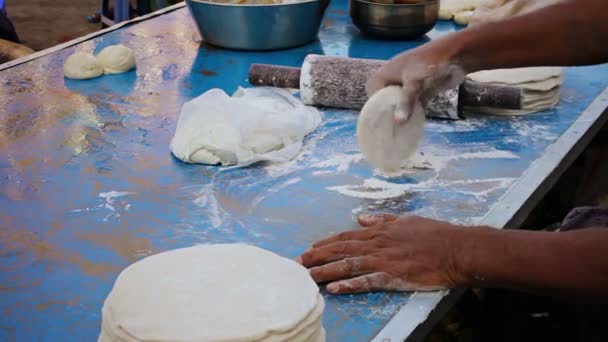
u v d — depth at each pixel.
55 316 1.10
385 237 1.20
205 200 1.45
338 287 1.15
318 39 2.46
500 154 1.66
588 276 1.06
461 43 1.44
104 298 1.15
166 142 1.70
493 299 1.86
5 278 1.19
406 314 1.11
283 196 1.47
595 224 1.46
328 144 1.70
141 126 1.79
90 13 5.85
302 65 1.99
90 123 1.80
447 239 1.16
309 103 1.89
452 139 1.73
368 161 1.56
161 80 2.09
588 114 1.87
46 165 1.58
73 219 1.37
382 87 1.54
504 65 1.45
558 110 1.90
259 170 1.58
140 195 1.46
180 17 2.68
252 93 1.90
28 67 2.16
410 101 1.46
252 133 1.64
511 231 1.16
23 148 1.66
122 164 1.59
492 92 1.77
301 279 1.06
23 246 1.28
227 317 0.97
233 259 1.10
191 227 1.35
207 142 1.59
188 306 0.98
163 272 1.06
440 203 1.45
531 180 1.52
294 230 1.35
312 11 2.29
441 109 1.79
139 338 0.93
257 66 1.97
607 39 1.36
